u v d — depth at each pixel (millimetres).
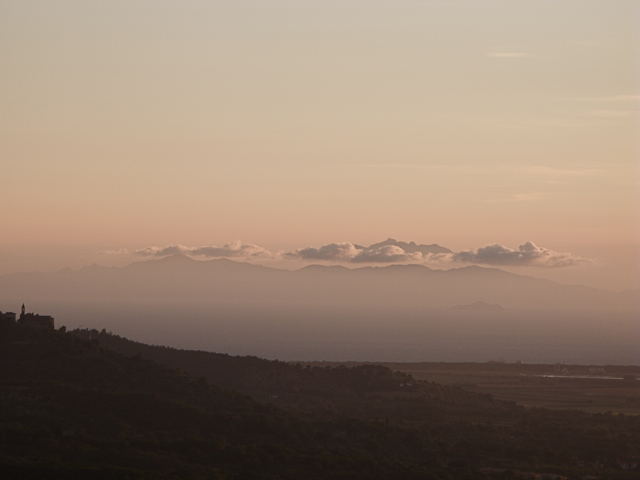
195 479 112750
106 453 123125
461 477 126438
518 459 152500
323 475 121750
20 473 109500
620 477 140875
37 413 144500
